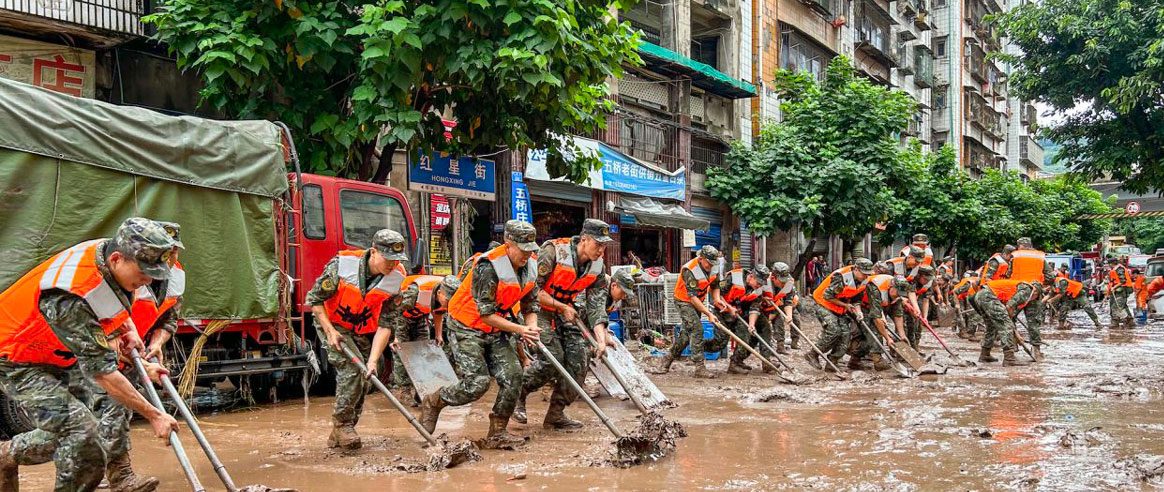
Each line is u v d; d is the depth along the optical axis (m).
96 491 4.46
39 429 3.74
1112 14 14.52
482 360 5.59
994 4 51.94
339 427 5.54
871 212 19.45
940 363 11.27
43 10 9.27
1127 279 19.58
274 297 7.42
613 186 17.28
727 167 21.22
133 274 3.51
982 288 11.42
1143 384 8.85
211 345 7.27
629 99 18.41
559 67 9.70
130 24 10.16
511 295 5.38
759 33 23.69
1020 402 7.68
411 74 9.17
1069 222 44.94
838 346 10.43
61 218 6.05
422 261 8.84
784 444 5.71
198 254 6.86
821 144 19.95
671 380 9.39
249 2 9.30
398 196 9.06
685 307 9.69
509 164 14.66
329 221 8.23
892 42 36.31
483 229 15.27
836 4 28.81
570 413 7.19
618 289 8.08
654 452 5.22
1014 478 4.71
